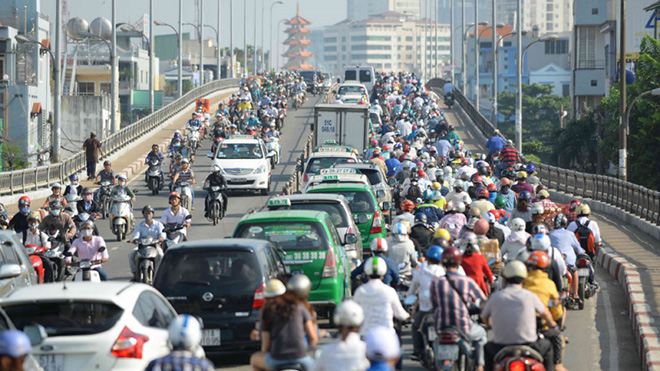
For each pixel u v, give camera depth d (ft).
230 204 336.90
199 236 257.75
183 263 123.85
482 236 146.10
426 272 114.21
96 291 96.07
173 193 197.98
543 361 99.14
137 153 526.57
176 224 196.95
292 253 139.33
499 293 96.37
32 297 94.02
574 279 158.51
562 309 124.88
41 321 93.71
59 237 186.50
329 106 432.25
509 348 93.35
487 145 397.39
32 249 171.73
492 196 236.84
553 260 123.95
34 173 365.40
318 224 141.59
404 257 140.46
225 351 122.83
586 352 133.59
